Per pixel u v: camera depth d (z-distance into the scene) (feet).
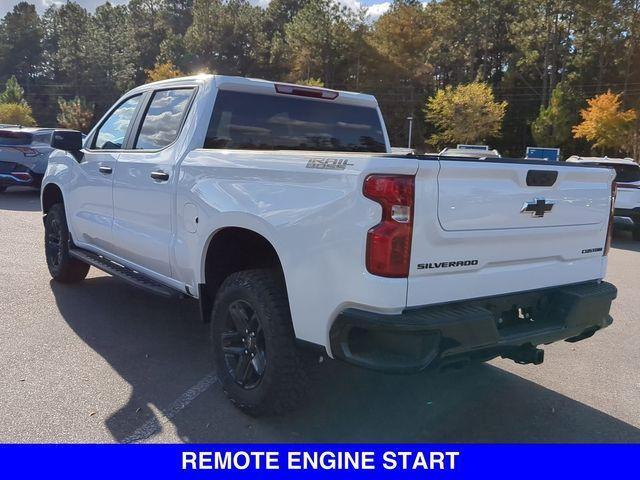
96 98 280.31
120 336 16.62
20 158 47.67
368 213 9.52
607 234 13.17
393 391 13.89
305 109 16.24
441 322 9.50
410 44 206.49
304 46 211.41
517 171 10.74
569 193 11.91
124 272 16.35
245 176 11.95
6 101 205.36
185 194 13.53
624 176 42.34
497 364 15.97
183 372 14.32
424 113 204.23
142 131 16.35
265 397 11.50
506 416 12.78
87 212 18.51
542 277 11.78
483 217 10.36
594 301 12.10
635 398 13.96
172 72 217.97
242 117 14.99
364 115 17.63
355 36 207.10
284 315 11.25
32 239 30.40
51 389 13.01
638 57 169.89
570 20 186.50
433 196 9.66
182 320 18.34
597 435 12.09
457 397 13.69
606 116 126.62
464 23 214.69
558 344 17.88
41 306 18.99
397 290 9.47
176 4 317.63
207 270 13.25
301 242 10.52
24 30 319.47
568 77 187.32
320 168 10.36
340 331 9.93
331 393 13.66
